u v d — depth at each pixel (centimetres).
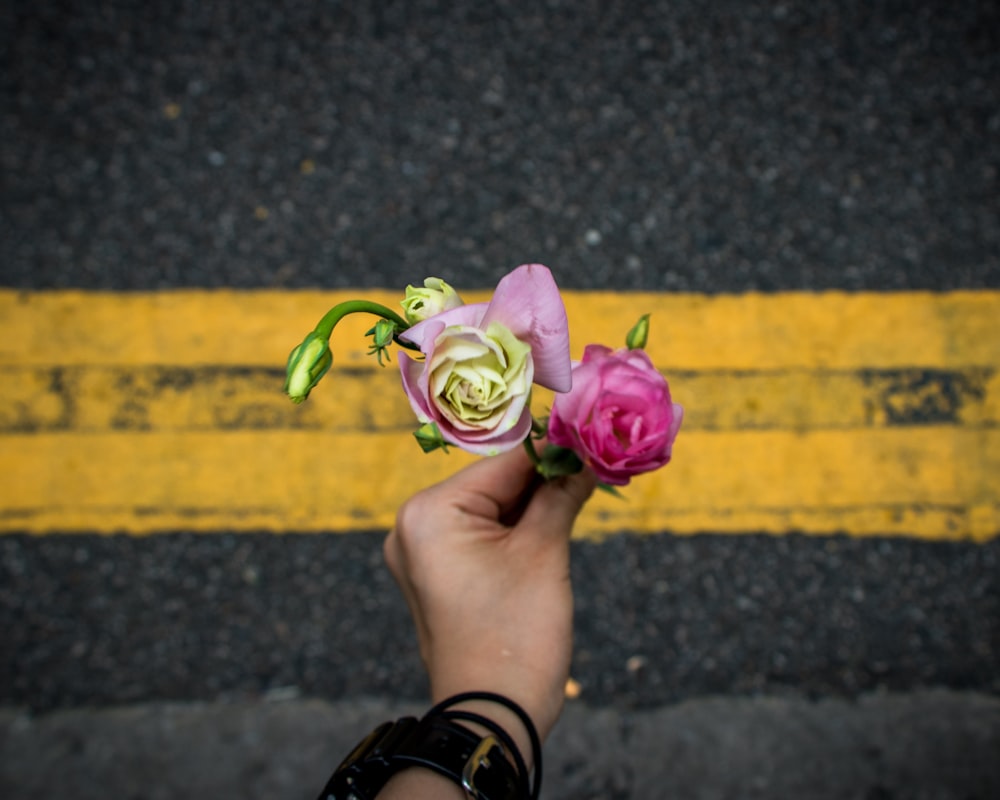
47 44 116
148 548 105
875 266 109
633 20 116
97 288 110
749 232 110
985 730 100
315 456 105
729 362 107
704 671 102
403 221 111
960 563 103
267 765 101
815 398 105
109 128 114
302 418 106
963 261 109
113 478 106
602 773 100
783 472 104
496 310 46
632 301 108
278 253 111
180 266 110
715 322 108
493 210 111
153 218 112
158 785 101
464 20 116
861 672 102
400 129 113
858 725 101
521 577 62
